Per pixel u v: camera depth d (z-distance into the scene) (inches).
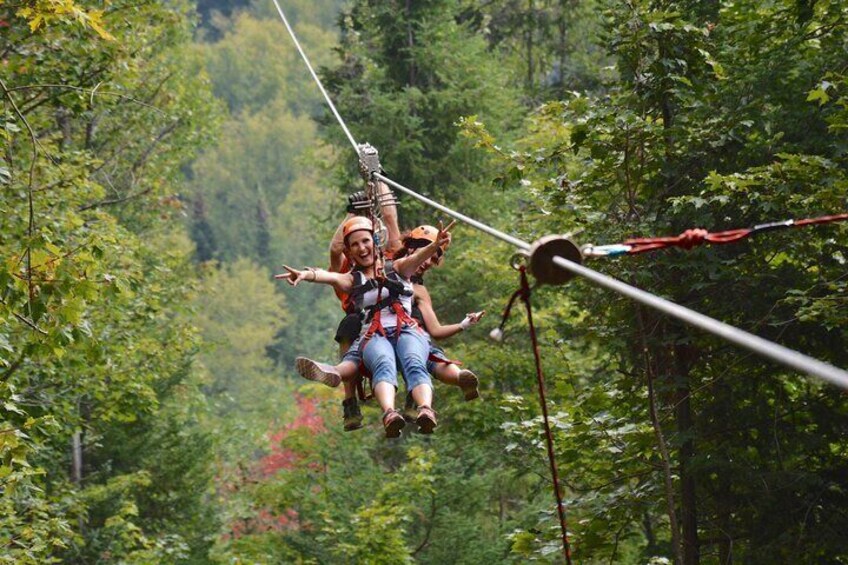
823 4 1330.0
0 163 1284.4
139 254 2452.0
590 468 1423.5
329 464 2405.3
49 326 1111.6
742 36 1403.8
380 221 867.4
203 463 2834.6
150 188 2992.1
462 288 2657.5
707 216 1264.8
